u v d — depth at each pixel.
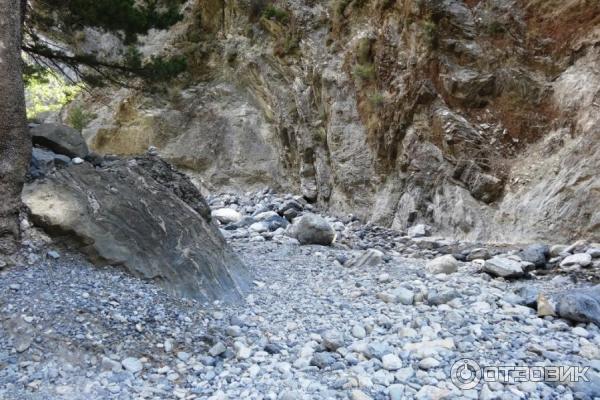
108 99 21.28
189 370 3.57
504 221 10.02
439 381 3.46
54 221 4.62
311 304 5.27
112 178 5.44
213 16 19.39
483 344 4.16
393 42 13.12
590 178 8.86
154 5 11.20
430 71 12.10
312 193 15.30
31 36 10.95
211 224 6.31
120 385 3.29
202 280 5.04
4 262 4.23
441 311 5.05
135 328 3.92
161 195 5.68
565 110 10.02
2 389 3.11
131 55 11.18
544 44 10.87
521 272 6.77
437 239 10.38
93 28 11.26
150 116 19.02
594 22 10.24
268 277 6.44
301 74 16.22
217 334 4.16
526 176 10.11
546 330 4.52
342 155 14.12
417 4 12.35
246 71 18.19
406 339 4.26
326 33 15.82
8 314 3.70
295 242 9.31
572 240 8.75
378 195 13.05
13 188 4.47
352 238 10.50
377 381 3.43
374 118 13.43
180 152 18.36
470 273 7.09
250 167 17.27
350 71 14.44
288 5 16.72
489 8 11.70
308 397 3.15
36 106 24.73
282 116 16.56
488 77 11.27
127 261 4.67
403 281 6.37
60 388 3.19
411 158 12.17
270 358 3.81
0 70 4.45
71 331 3.68
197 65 19.39
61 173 5.24
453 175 11.16
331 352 3.96
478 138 11.09
